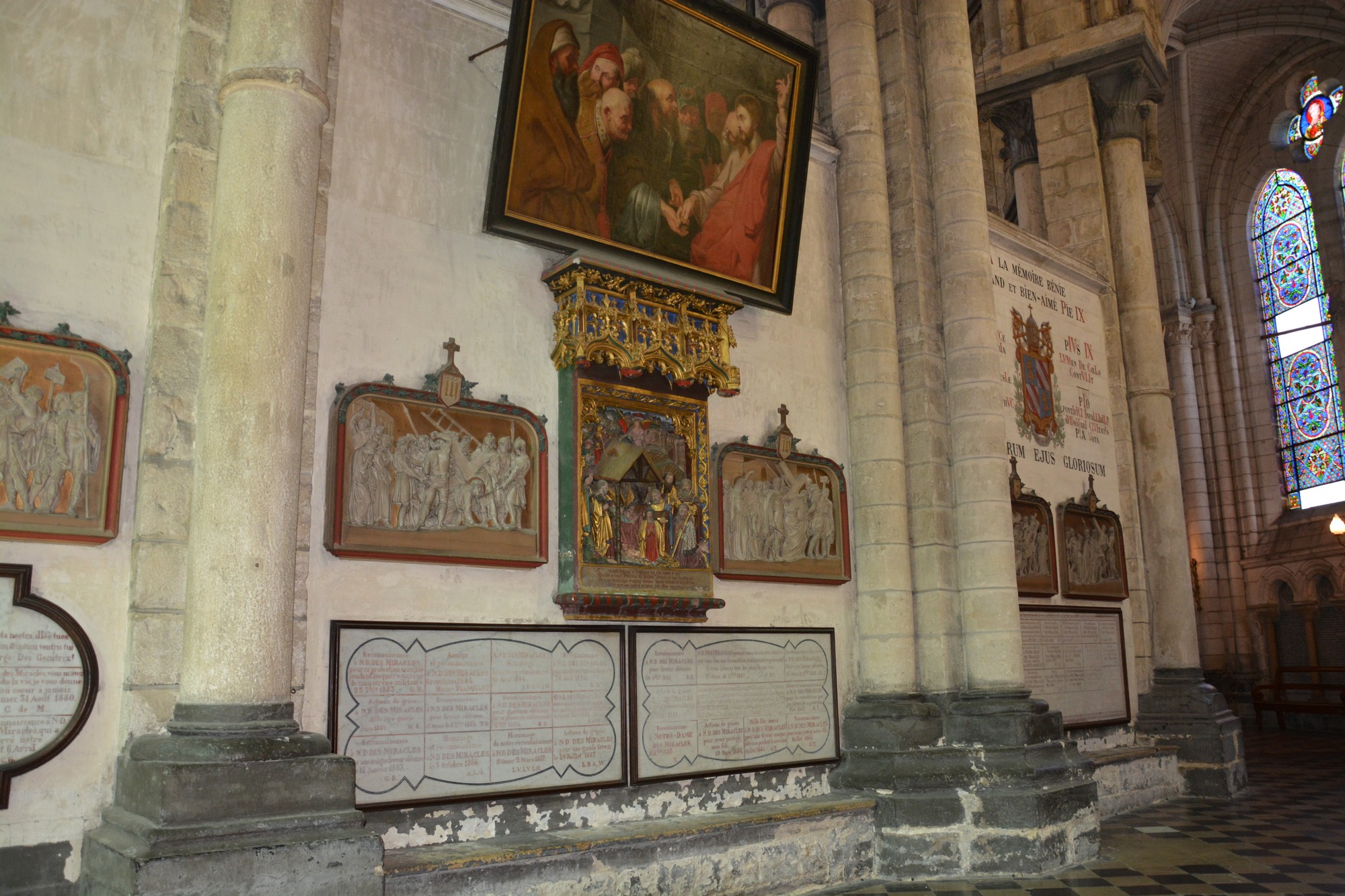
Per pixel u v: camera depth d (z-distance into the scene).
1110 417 12.71
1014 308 11.44
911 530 9.34
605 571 7.21
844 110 10.09
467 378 6.99
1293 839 8.93
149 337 5.73
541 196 7.28
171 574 5.53
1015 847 7.96
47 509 5.28
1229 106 24.09
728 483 8.39
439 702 6.39
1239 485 23.03
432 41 7.38
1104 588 11.69
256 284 5.57
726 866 7.16
